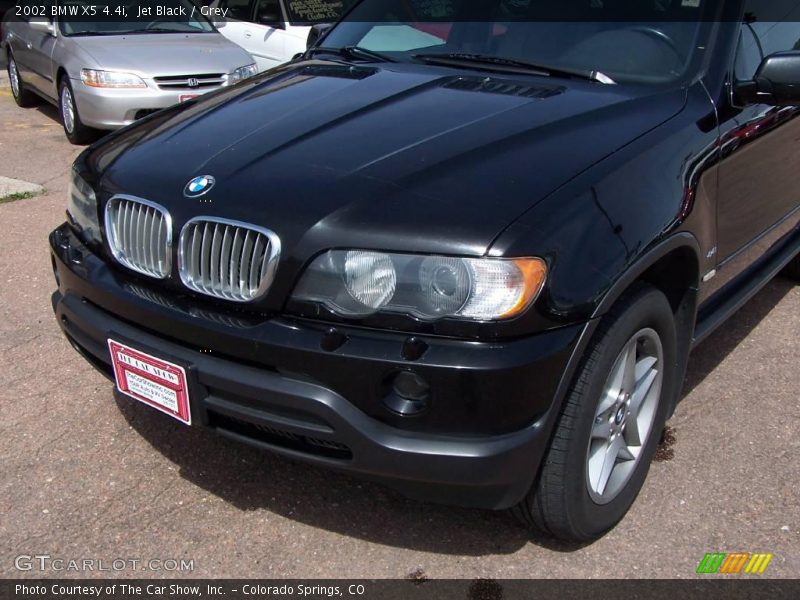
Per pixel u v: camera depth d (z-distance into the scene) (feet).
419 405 7.39
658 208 8.41
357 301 7.49
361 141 8.83
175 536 9.04
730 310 11.34
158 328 8.46
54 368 12.39
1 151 25.26
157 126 10.52
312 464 8.02
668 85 10.20
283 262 7.72
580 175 8.07
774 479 10.12
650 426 9.51
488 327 7.22
